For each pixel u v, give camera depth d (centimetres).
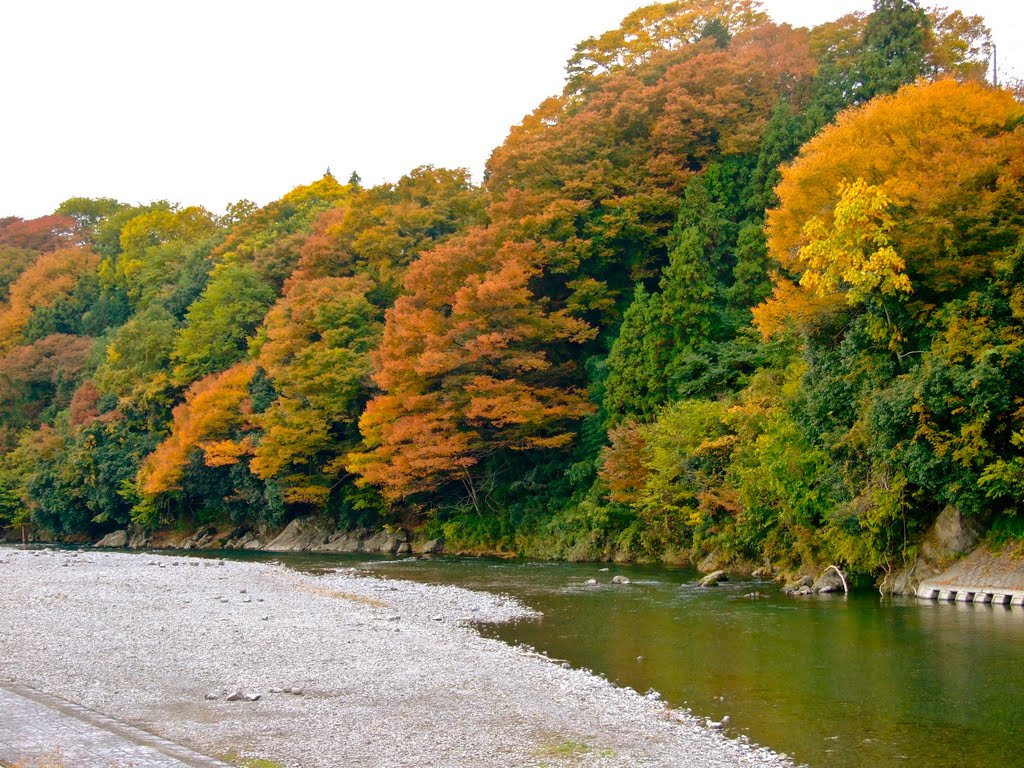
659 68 6372
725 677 1836
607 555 4416
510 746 1365
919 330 2836
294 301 6100
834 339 3127
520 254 4969
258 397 6172
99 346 8906
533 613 2711
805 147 3344
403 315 5066
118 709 1521
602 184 5512
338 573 3959
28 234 12519
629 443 4300
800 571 3212
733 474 3581
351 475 5903
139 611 2594
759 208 4959
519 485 5106
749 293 4606
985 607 2492
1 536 8281
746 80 5812
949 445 2566
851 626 2303
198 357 7100
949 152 2809
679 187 5462
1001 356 2494
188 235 10900
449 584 3519
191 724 1441
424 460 4844
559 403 5041
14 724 1341
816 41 6266
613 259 5409
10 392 8762
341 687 1711
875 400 2706
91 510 7475
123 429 7231
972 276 2748
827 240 2873
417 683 1752
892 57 5016
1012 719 1500
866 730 1463
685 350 4397
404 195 6962
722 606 2742
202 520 6938
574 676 1847
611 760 1307
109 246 11725
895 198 2806
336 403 5616
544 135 5947
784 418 3297
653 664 1969
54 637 2139
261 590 3206
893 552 2908
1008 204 2762
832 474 2997
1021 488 2484
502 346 4788
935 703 1600
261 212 9138
